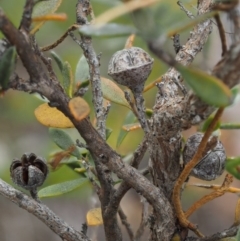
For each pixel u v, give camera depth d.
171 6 0.67
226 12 0.67
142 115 0.70
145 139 0.71
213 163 0.70
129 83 0.69
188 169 0.69
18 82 0.68
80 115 0.68
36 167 0.70
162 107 0.70
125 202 1.18
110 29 0.66
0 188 0.70
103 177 0.70
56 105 0.68
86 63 0.73
